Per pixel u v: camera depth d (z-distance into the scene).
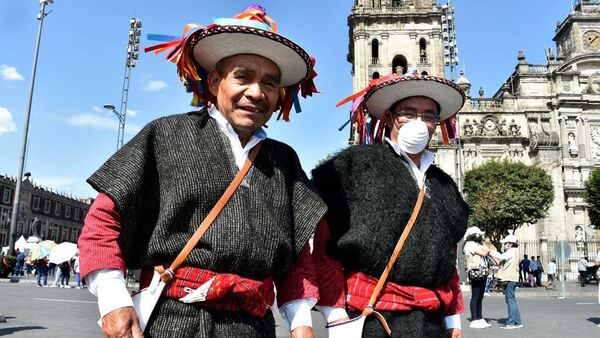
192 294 2.23
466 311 16.75
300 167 2.89
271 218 2.46
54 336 8.96
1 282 27.31
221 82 2.64
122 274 2.27
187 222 2.34
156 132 2.52
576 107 53.78
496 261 12.73
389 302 3.00
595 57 55.28
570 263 45.00
